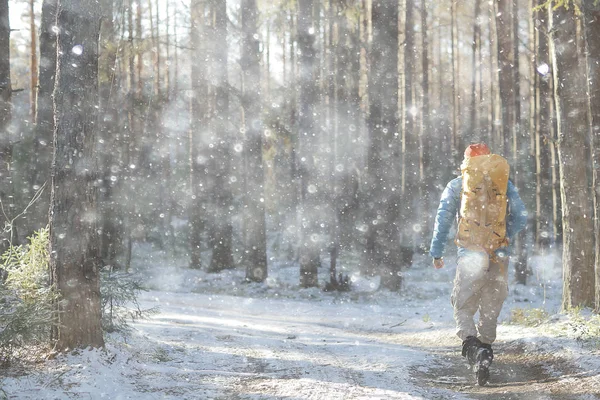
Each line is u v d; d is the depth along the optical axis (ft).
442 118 107.04
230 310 44.80
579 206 28.63
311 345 23.66
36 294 17.94
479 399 15.20
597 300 25.67
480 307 17.65
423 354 21.44
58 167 16.87
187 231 109.40
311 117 68.44
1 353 16.46
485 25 94.02
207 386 15.58
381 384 16.21
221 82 72.84
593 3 25.25
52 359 16.56
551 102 62.13
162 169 104.53
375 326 33.30
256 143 73.20
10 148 28.14
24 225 29.12
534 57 64.64
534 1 56.85
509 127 69.56
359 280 70.23
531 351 20.44
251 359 19.89
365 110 87.66
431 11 97.04
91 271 17.17
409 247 85.35
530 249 79.36
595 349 18.97
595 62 25.35
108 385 14.88
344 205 71.77
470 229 17.04
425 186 91.04
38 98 35.65
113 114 67.05
